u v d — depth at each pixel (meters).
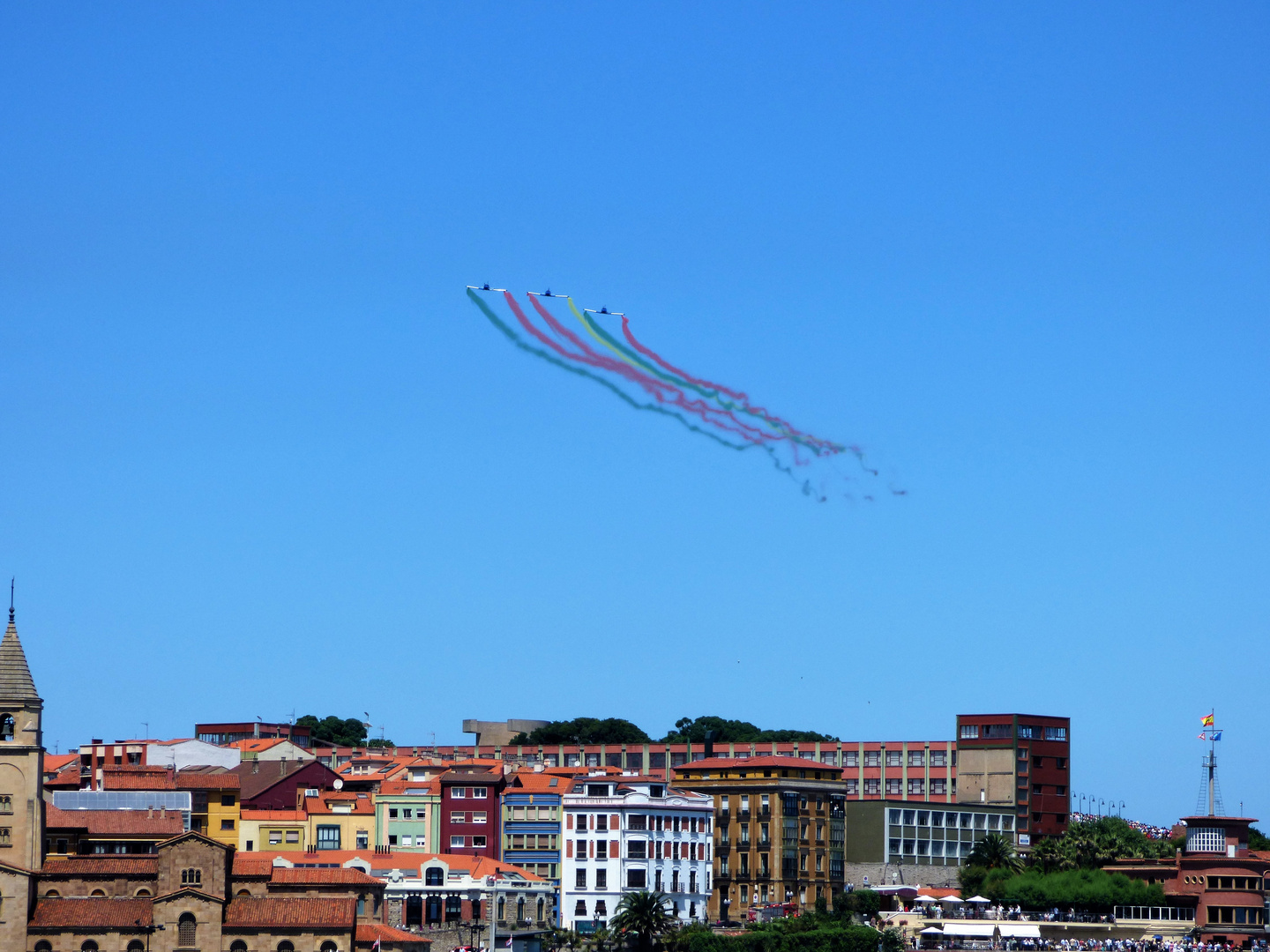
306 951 195.25
